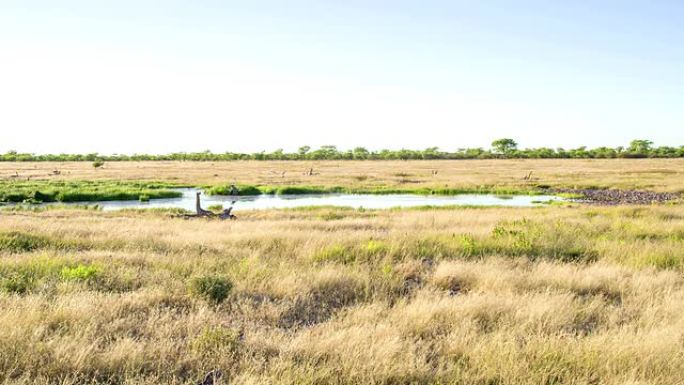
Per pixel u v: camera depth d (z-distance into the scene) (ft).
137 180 192.65
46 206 107.45
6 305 20.67
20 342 16.51
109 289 26.11
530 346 17.46
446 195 153.07
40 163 412.98
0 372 14.48
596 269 31.86
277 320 21.44
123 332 18.86
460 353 17.63
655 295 25.79
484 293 26.03
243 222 64.49
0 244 38.78
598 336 18.90
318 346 17.43
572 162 391.04
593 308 23.45
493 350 17.19
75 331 18.20
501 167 317.22
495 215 72.49
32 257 33.01
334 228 57.16
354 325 20.12
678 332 19.36
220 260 33.53
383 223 61.93
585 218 69.46
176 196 142.82
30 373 14.85
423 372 15.55
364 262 35.04
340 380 15.11
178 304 23.63
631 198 136.26
